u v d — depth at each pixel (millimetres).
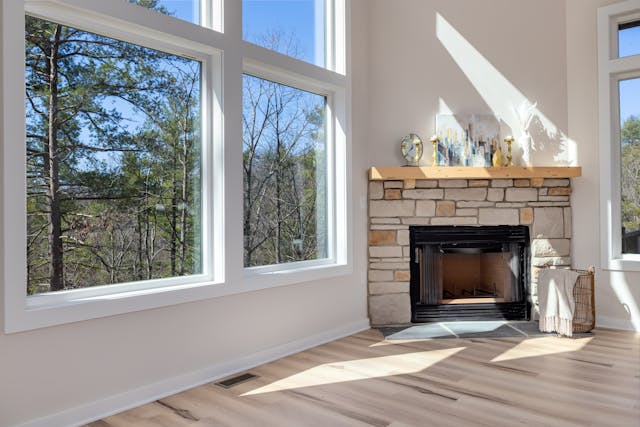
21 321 2182
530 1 4590
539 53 4578
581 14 4477
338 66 4195
